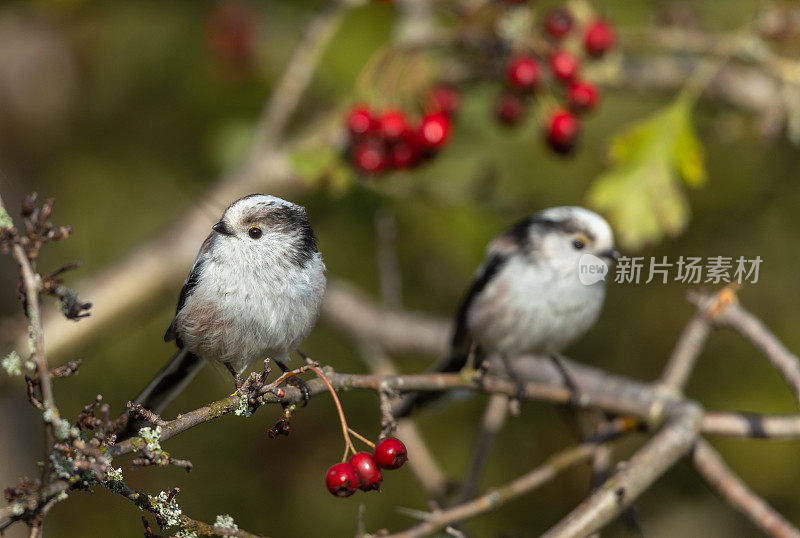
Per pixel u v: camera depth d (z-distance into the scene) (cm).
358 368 1173
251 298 644
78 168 1240
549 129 881
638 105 1172
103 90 1267
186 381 704
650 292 1164
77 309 429
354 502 1118
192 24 1241
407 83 912
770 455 1106
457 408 1161
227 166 1111
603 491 661
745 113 1102
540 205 1123
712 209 1159
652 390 820
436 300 1221
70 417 1099
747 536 1116
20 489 415
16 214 1191
